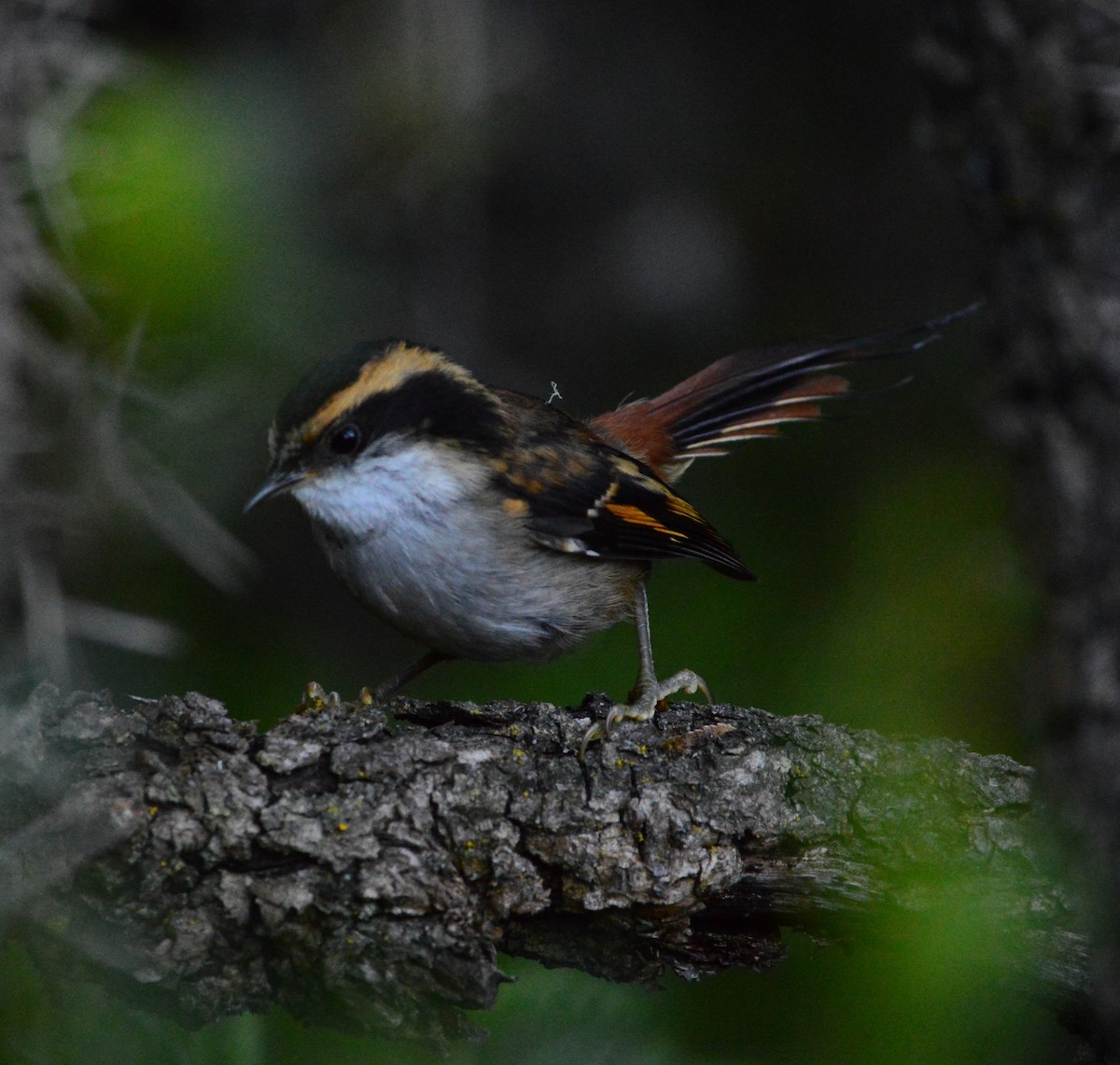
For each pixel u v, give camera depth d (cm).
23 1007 705
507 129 1593
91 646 1187
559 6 1648
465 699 1359
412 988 704
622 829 743
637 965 757
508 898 733
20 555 888
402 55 1223
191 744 727
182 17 1191
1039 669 814
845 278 1609
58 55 848
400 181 1244
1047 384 814
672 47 1681
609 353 1594
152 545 1119
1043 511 816
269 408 1123
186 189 728
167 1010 711
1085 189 806
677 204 1642
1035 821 764
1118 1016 729
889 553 1208
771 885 759
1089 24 805
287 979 709
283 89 1047
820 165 1658
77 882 698
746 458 1449
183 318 814
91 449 917
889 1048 610
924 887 760
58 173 772
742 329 1603
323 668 1390
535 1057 702
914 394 1495
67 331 927
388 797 726
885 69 1647
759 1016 895
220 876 705
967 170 844
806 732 781
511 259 1611
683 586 1284
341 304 1106
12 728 718
